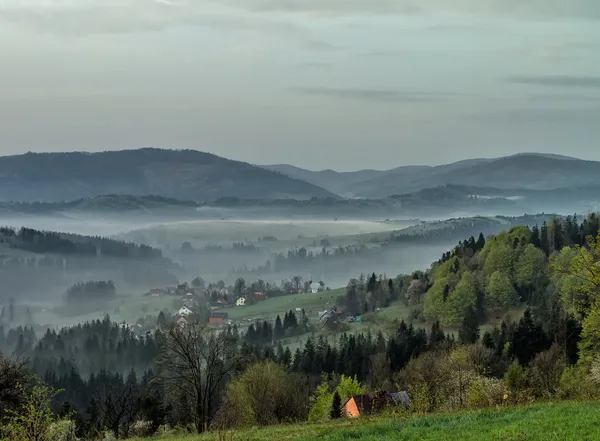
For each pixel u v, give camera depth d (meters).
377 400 62.84
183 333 57.88
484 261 187.12
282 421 62.47
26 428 34.38
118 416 73.06
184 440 38.12
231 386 67.00
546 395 49.62
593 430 27.83
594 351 67.31
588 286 47.12
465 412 37.34
